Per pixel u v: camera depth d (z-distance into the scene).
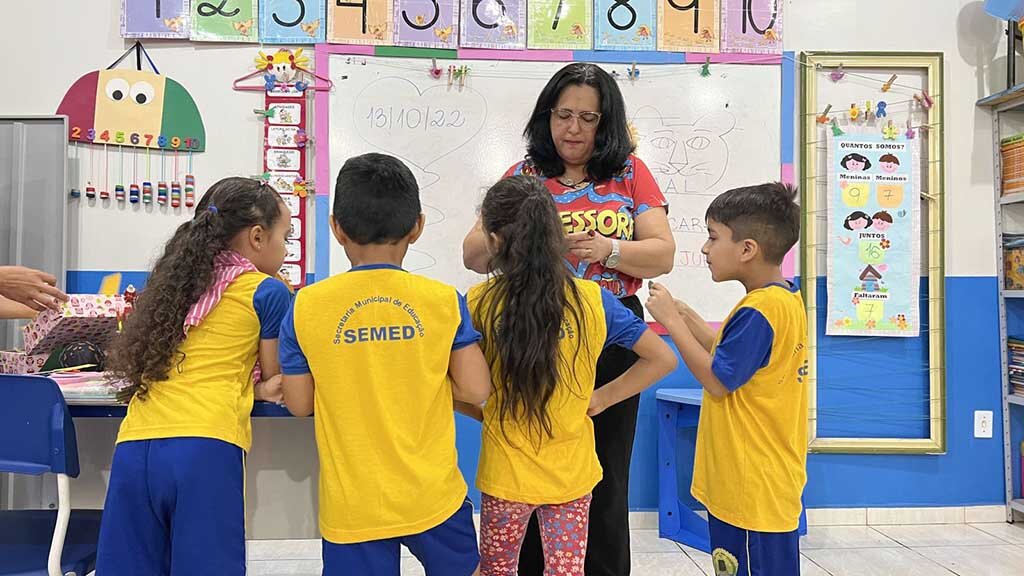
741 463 1.37
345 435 1.16
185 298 1.30
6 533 1.42
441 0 2.46
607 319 1.26
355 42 2.44
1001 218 2.60
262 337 1.34
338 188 1.22
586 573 1.45
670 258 1.45
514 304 1.20
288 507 1.70
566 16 2.49
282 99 2.43
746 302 1.40
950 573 2.09
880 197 2.54
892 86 2.58
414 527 1.14
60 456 1.25
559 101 1.46
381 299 1.18
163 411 1.24
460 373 1.22
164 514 1.23
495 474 1.25
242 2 2.43
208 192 1.46
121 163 2.42
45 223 2.33
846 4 2.57
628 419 1.48
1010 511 2.57
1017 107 2.58
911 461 2.58
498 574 1.28
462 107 2.48
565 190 1.51
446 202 2.48
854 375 2.56
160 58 2.43
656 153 2.52
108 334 1.78
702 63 2.52
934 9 2.60
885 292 2.53
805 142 2.53
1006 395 2.57
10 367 1.75
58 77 2.41
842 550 2.29
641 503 2.51
